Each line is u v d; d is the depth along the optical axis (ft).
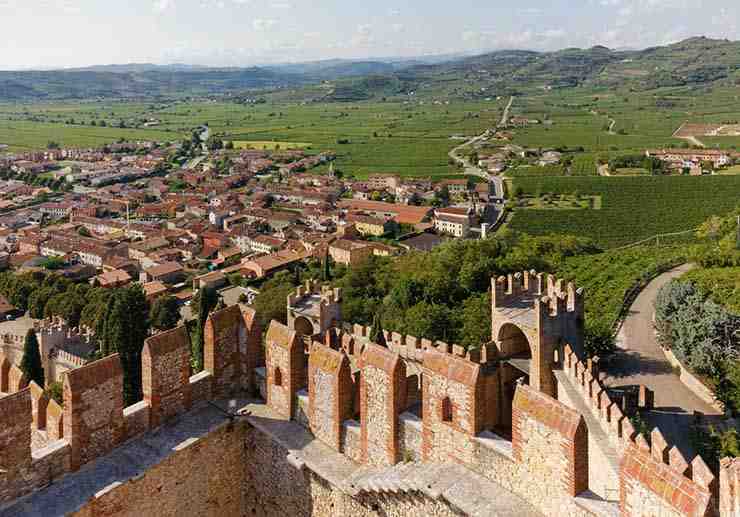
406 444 95.45
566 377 185.16
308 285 254.68
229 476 109.19
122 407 98.37
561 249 558.15
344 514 97.25
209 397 113.19
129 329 313.53
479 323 317.22
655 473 67.72
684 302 290.15
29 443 87.10
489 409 110.11
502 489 84.02
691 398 245.65
